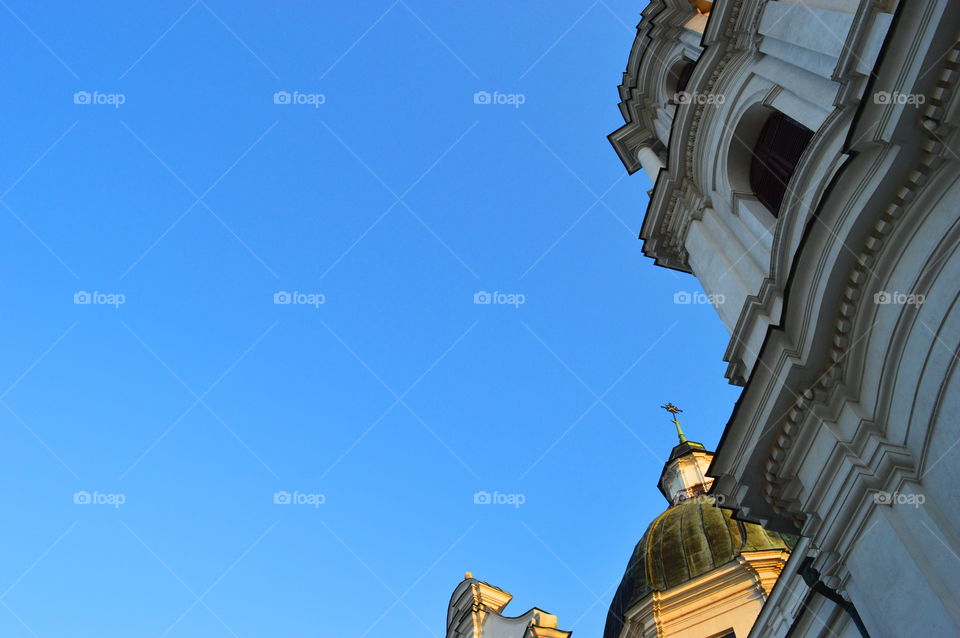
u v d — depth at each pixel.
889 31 13.73
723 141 20.84
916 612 12.54
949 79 13.13
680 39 25.09
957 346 13.09
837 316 14.94
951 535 12.62
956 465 12.85
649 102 26.81
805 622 17.55
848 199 14.49
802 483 15.59
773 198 19.80
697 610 31.36
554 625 22.55
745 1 20.30
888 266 14.28
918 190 13.87
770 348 15.83
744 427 16.53
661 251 24.55
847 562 14.28
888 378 14.15
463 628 26.14
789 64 18.55
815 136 16.05
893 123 13.66
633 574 34.88
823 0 17.11
